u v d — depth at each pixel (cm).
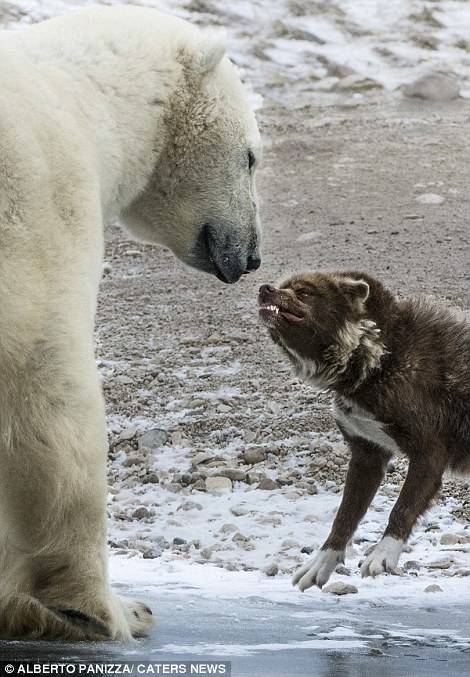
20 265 724
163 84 913
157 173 945
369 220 2531
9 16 3816
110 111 877
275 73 3772
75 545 760
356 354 1127
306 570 1076
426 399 1125
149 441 1602
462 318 1165
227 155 952
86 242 765
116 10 930
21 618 790
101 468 754
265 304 1132
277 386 1761
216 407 1698
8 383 725
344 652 795
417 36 4025
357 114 3400
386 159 2953
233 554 1241
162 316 2098
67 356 733
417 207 2600
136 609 859
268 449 1550
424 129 3206
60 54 866
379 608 972
